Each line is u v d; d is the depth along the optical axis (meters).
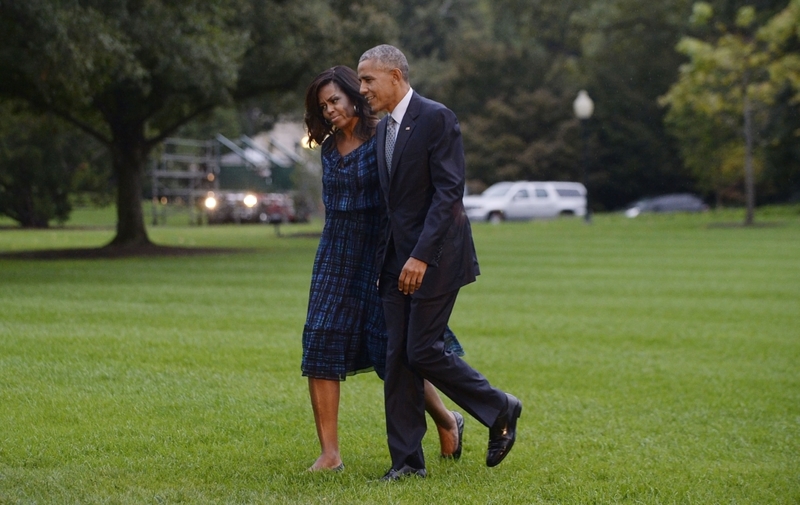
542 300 18.50
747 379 11.29
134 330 13.63
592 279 22.48
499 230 48.53
